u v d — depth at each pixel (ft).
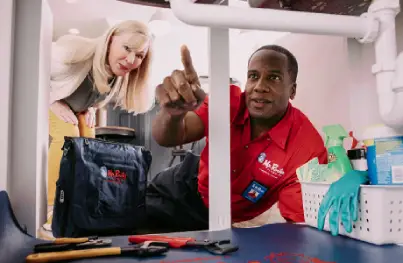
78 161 3.92
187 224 4.71
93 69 4.60
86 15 4.53
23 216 3.09
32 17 3.22
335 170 3.13
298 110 4.61
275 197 4.58
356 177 2.86
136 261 2.20
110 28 4.64
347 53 4.19
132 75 4.73
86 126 4.58
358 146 3.67
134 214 4.39
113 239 2.89
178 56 4.85
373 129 2.83
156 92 4.80
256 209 4.60
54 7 4.41
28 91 3.17
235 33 4.70
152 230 4.66
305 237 2.90
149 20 4.74
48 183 4.29
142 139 4.76
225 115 3.73
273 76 4.69
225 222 3.59
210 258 2.26
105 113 4.65
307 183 3.40
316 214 3.26
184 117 4.82
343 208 2.74
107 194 4.14
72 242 2.57
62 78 4.46
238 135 4.63
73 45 4.50
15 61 3.15
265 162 4.62
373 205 2.61
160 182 4.74
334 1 3.59
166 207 4.71
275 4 3.76
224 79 3.75
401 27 3.50
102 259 2.24
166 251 2.42
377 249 2.47
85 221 3.93
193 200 4.74
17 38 3.17
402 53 2.68
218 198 3.62
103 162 4.15
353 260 2.20
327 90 4.42
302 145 4.54
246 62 4.73
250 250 2.47
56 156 4.39
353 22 3.00
